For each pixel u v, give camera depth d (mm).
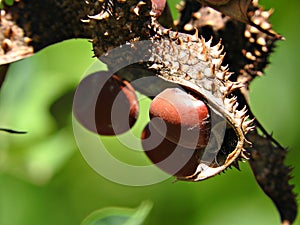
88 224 306
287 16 402
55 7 246
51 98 358
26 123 353
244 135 215
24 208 396
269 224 406
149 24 223
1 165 354
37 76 360
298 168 405
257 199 407
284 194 256
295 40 406
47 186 397
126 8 222
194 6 250
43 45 250
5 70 252
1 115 350
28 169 356
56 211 401
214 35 249
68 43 378
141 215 308
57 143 357
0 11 250
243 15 229
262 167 254
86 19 234
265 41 249
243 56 250
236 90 224
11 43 247
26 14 248
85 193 404
